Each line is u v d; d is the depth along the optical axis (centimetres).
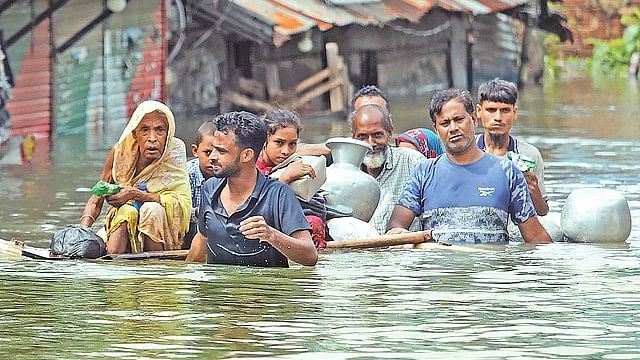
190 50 3975
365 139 1719
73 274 1406
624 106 4472
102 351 1076
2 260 1504
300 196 1570
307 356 1059
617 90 5503
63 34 3400
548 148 3000
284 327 1155
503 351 1078
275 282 1357
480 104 1738
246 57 4122
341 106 4031
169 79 3894
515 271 1438
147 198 1549
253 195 1429
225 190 1448
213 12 3794
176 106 3950
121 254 1526
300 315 1202
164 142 1560
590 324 1176
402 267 1455
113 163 1568
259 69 4238
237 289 1321
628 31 7250
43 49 3312
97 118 3578
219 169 1415
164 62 3844
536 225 1638
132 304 1252
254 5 3928
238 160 1414
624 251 1589
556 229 1678
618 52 7219
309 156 1609
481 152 1648
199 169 1639
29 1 3231
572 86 5862
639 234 1736
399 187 1725
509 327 1162
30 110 3272
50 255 1523
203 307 1236
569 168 2594
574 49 7638
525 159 1683
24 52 3247
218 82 4075
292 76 4412
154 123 1553
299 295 1292
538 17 5350
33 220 1912
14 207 2044
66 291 1314
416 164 1730
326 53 4094
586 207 1653
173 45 3906
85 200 2131
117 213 1542
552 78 6575
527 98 4938
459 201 1633
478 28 5738
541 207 1694
